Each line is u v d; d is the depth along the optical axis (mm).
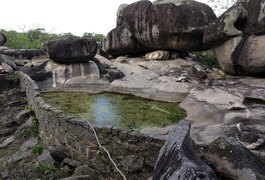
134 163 4234
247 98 5387
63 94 6836
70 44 7387
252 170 2664
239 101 5289
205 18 7500
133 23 8023
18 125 6531
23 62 9125
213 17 7699
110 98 6539
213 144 3016
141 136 4133
